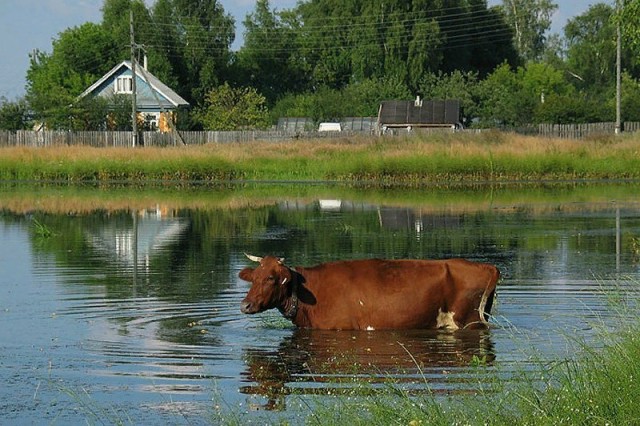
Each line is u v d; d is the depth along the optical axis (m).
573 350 11.28
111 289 16.36
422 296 12.89
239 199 37.06
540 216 28.97
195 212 31.55
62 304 15.02
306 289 13.13
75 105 75.88
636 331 9.95
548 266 18.52
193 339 12.65
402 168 48.56
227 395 10.15
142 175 51.56
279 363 11.37
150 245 22.67
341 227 26.20
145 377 10.88
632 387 8.39
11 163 52.28
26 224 28.27
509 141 54.78
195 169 50.94
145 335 12.88
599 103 83.69
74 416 9.65
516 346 11.79
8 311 14.46
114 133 65.38
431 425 8.26
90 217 30.20
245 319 13.88
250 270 13.09
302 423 9.13
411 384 10.19
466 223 27.05
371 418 8.66
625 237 23.34
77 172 51.31
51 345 12.38
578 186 42.97
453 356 11.48
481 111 87.56
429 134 59.53
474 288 12.93
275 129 86.94
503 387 9.13
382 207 32.59
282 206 33.50
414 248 21.38
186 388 10.46
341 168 49.44
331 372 10.92
